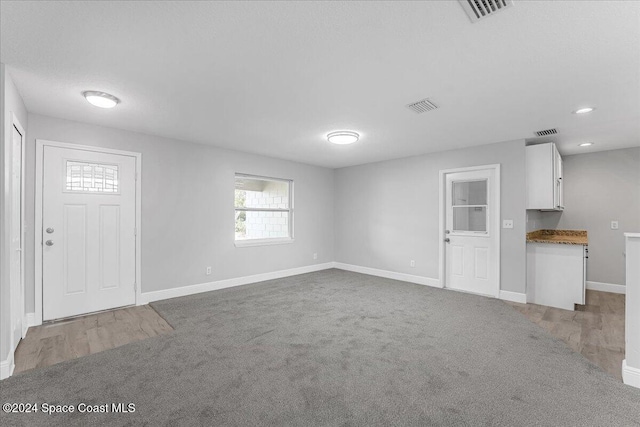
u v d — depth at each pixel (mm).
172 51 2000
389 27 1735
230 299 4125
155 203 4039
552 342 2791
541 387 2059
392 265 5516
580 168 4902
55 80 2418
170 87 2551
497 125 3527
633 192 4508
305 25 1722
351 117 3289
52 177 3299
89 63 2158
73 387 2031
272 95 2715
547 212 5160
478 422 1705
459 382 2115
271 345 2693
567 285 3830
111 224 3688
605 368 2328
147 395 1943
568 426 1681
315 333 2967
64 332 2990
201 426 1666
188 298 4160
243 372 2230
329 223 6488
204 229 4535
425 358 2463
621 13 1587
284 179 5645
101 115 3244
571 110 3029
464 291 4617
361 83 2469
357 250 6125
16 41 1879
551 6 1544
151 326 3152
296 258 5848
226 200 4801
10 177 2279
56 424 1674
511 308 3805
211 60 2117
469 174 4594
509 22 1678
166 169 4141
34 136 3189
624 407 1850
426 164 5066
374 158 5488
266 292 4504
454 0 1509
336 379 2145
